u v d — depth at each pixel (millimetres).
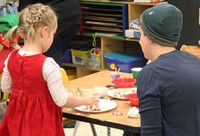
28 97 1989
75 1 3744
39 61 1958
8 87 2131
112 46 4594
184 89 1611
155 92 1604
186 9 3660
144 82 1640
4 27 3230
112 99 2318
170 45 1688
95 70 4625
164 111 1646
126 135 2281
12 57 2053
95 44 4648
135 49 4621
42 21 1985
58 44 3715
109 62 4375
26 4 3727
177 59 1663
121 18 4297
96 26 4527
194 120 1646
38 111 1971
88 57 4652
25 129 1972
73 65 4773
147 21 1686
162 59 1660
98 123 1989
